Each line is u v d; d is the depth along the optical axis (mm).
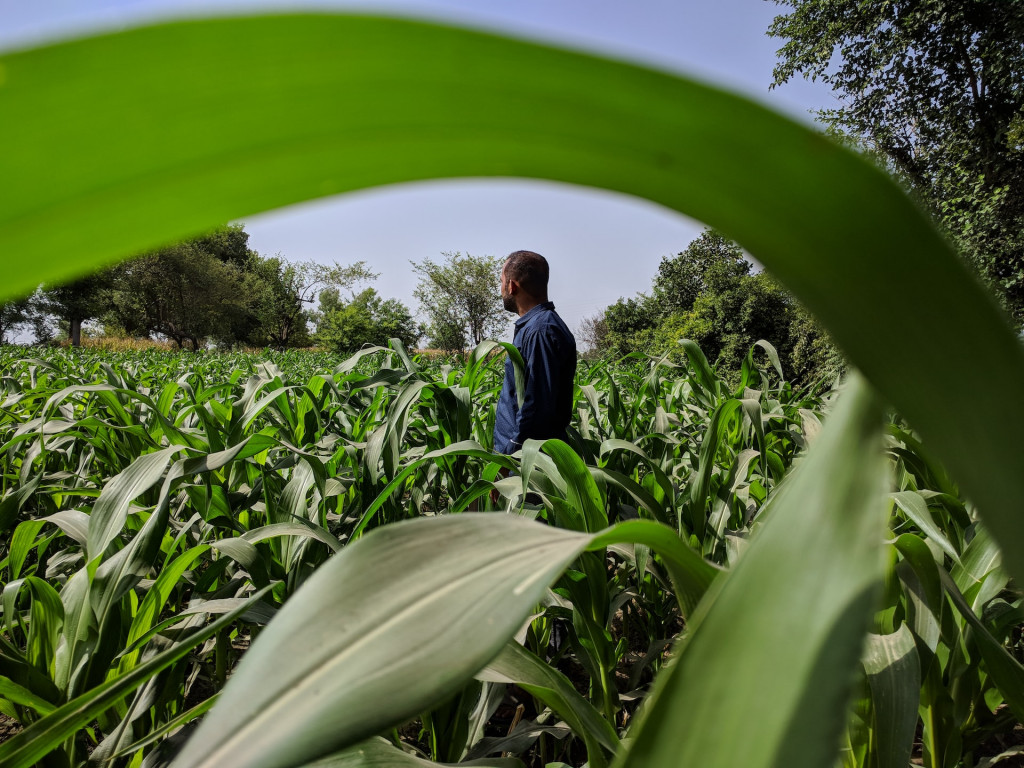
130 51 89
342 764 739
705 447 1438
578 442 2336
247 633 2027
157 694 1086
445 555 334
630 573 2100
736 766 198
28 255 117
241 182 128
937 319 185
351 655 285
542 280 2777
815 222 174
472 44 118
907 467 1426
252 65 104
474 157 149
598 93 136
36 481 1520
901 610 1035
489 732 1707
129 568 1080
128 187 114
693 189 167
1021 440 193
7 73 81
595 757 772
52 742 526
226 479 1886
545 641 1816
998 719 1106
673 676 223
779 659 206
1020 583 198
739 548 1524
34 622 1082
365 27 106
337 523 1917
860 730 825
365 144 134
